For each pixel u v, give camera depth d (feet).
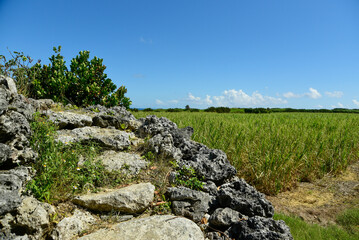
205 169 15.02
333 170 24.75
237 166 22.25
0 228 8.41
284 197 19.38
